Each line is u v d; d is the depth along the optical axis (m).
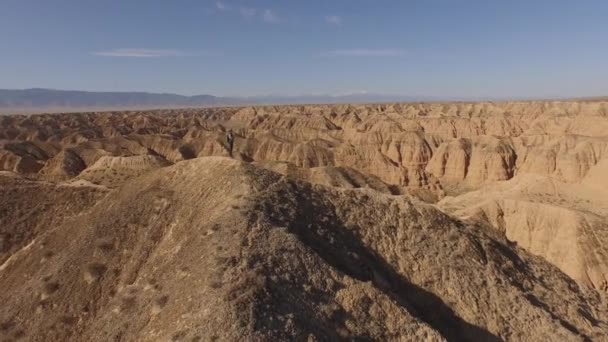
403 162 144.25
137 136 154.25
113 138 149.00
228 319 29.42
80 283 39.19
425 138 151.62
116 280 38.75
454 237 44.28
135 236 42.09
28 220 54.66
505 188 98.19
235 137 154.25
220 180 44.59
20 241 52.44
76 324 36.31
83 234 43.78
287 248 35.84
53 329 36.16
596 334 40.34
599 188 92.19
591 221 68.19
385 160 133.25
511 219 73.31
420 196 112.75
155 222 42.78
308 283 33.81
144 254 39.94
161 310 32.91
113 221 44.00
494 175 125.19
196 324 29.69
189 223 40.88
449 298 39.28
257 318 29.61
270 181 44.59
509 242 50.09
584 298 45.75
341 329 31.42
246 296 30.80
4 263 47.91
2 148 137.12
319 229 40.56
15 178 65.06
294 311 31.16
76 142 182.62
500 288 40.59
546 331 38.03
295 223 39.84
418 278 40.28
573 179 108.75
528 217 71.81
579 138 120.19
